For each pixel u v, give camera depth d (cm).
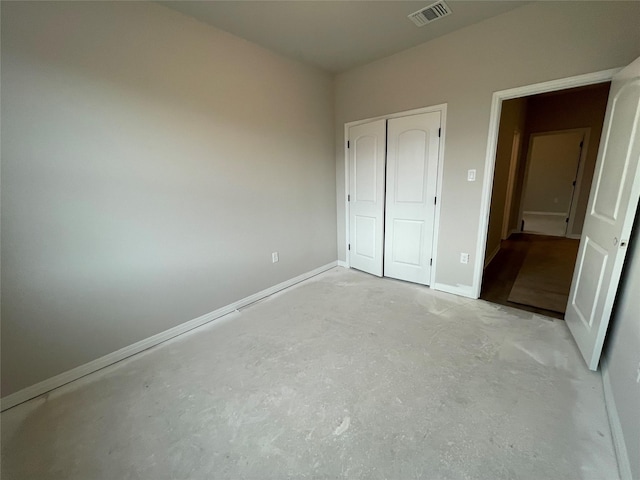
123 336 207
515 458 125
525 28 217
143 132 200
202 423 149
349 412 152
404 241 328
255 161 274
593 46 195
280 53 280
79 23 167
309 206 344
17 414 160
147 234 211
